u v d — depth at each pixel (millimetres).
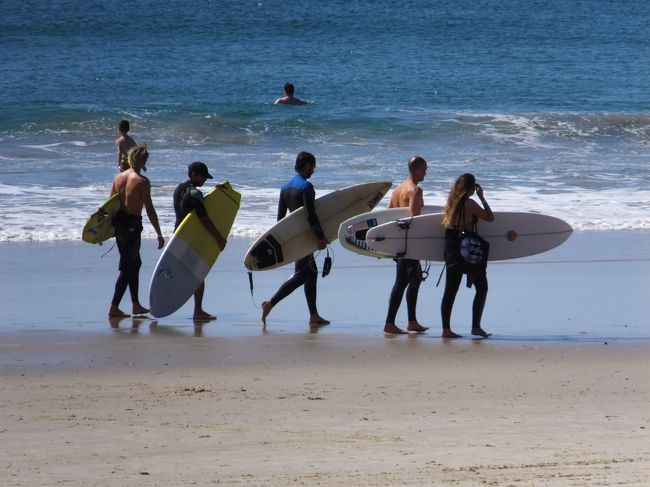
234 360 18328
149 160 51469
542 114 64875
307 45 108562
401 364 18000
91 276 28828
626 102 79938
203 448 12148
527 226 22516
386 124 61219
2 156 51312
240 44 108188
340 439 12594
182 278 22906
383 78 88875
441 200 42312
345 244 22312
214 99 75562
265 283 28109
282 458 11656
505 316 23594
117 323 22531
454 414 14039
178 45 106812
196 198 23016
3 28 116938
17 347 19469
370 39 114062
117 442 12461
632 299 25750
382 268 30781
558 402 14859
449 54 105875
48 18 122438
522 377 16812
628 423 13477
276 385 16109
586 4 145625
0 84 81875
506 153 55969
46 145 54500
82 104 69688
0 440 12586
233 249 33375
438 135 59844
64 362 18031
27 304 24688
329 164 51156
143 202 23391
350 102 76125
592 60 104562
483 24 127062
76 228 36406
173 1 132750
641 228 38594
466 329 22094
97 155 52438
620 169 51562
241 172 48625
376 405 14633
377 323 22844
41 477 10938
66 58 97625
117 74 88062
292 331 21641
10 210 38938
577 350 19359
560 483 10547
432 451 11969
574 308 24547
